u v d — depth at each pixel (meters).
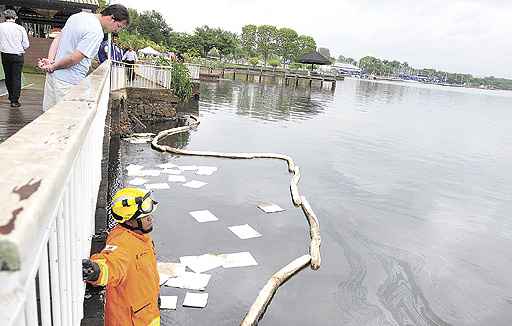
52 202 0.84
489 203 11.77
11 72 5.81
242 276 6.09
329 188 11.19
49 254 1.38
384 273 6.81
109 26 4.20
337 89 59.66
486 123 34.94
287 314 5.37
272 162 13.36
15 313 0.60
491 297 6.48
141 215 2.52
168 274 5.88
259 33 109.06
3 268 0.57
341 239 7.93
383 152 17.45
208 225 7.75
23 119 5.07
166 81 18.67
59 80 3.98
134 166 11.19
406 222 9.41
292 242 7.44
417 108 42.59
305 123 23.11
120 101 13.80
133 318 2.60
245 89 42.66
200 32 82.81
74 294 1.96
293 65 92.06
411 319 5.64
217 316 5.09
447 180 13.88
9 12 5.66
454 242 8.58
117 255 2.43
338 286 6.19
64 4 8.53
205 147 14.60
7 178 0.80
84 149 2.64
